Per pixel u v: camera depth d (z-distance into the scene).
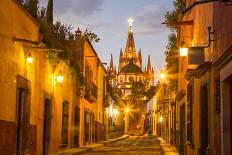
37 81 19.02
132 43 156.12
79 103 33.19
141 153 28.36
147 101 113.00
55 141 24.25
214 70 13.17
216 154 12.76
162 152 28.11
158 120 79.06
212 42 13.52
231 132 11.99
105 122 55.66
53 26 22.22
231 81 12.01
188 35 19.94
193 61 14.00
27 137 17.23
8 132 14.77
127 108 107.81
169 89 33.53
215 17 13.02
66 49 23.14
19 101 16.94
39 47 17.33
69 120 28.81
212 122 13.41
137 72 133.25
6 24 14.35
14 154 15.65
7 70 14.57
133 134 100.12
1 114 14.01
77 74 28.78
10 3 14.70
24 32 16.72
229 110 12.04
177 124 29.33
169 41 25.75
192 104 18.33
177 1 23.23
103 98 52.34
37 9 19.52
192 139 18.22
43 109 20.50
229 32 10.92
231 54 10.57
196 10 17.38
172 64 27.20
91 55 39.34
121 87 130.75
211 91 13.67
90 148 31.48
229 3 10.73
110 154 27.19
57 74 23.55
